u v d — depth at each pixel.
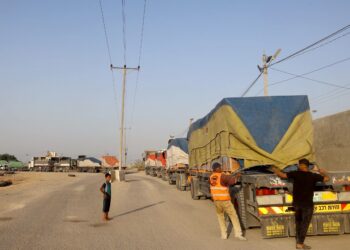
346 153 14.01
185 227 11.48
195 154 19.98
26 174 73.00
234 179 9.57
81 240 9.75
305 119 11.74
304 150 11.29
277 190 9.39
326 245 8.57
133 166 139.00
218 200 9.55
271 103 11.80
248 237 9.71
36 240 9.77
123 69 41.66
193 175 21.06
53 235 10.46
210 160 15.32
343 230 9.37
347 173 9.45
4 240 9.79
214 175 9.77
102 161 90.06
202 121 17.44
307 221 8.35
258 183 9.26
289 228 9.28
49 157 95.69
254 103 11.82
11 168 108.00
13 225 12.16
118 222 12.75
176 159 30.25
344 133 14.19
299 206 8.45
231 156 11.57
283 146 11.40
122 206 17.48
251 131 11.52
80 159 91.06
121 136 42.12
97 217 13.93
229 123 11.84
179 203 18.25
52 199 20.72
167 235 10.27
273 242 9.04
